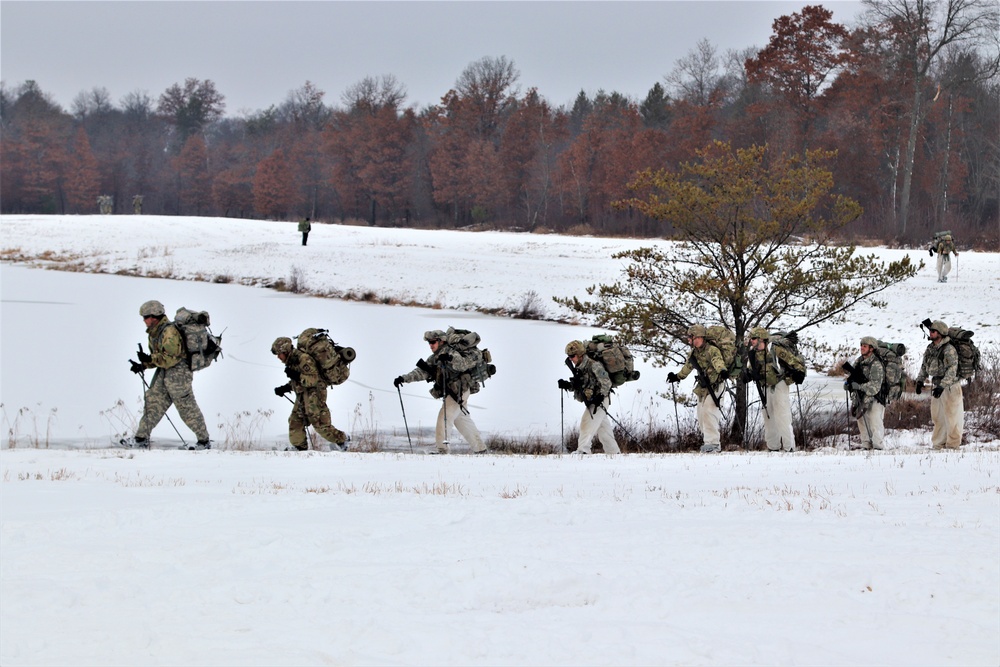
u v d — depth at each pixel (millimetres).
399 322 48219
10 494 12812
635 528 9844
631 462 17922
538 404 29844
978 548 8688
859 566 8062
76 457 18219
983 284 51844
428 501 11844
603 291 28844
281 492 12984
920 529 9609
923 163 115812
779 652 6191
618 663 6051
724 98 149750
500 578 7836
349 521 10422
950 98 106188
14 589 7715
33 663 6047
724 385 21688
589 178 146625
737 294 27484
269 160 178500
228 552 8961
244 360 35438
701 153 29531
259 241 87812
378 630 6660
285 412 26953
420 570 8102
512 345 41875
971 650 6211
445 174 162500
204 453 19109
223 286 62719
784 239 28797
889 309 45625
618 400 30469
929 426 28156
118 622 6930
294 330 44094
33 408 25750
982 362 34469
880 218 102438
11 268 68438
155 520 10680
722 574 7953
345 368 21312
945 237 53094
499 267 66125
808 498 11797
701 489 13141
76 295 53188
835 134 120188
